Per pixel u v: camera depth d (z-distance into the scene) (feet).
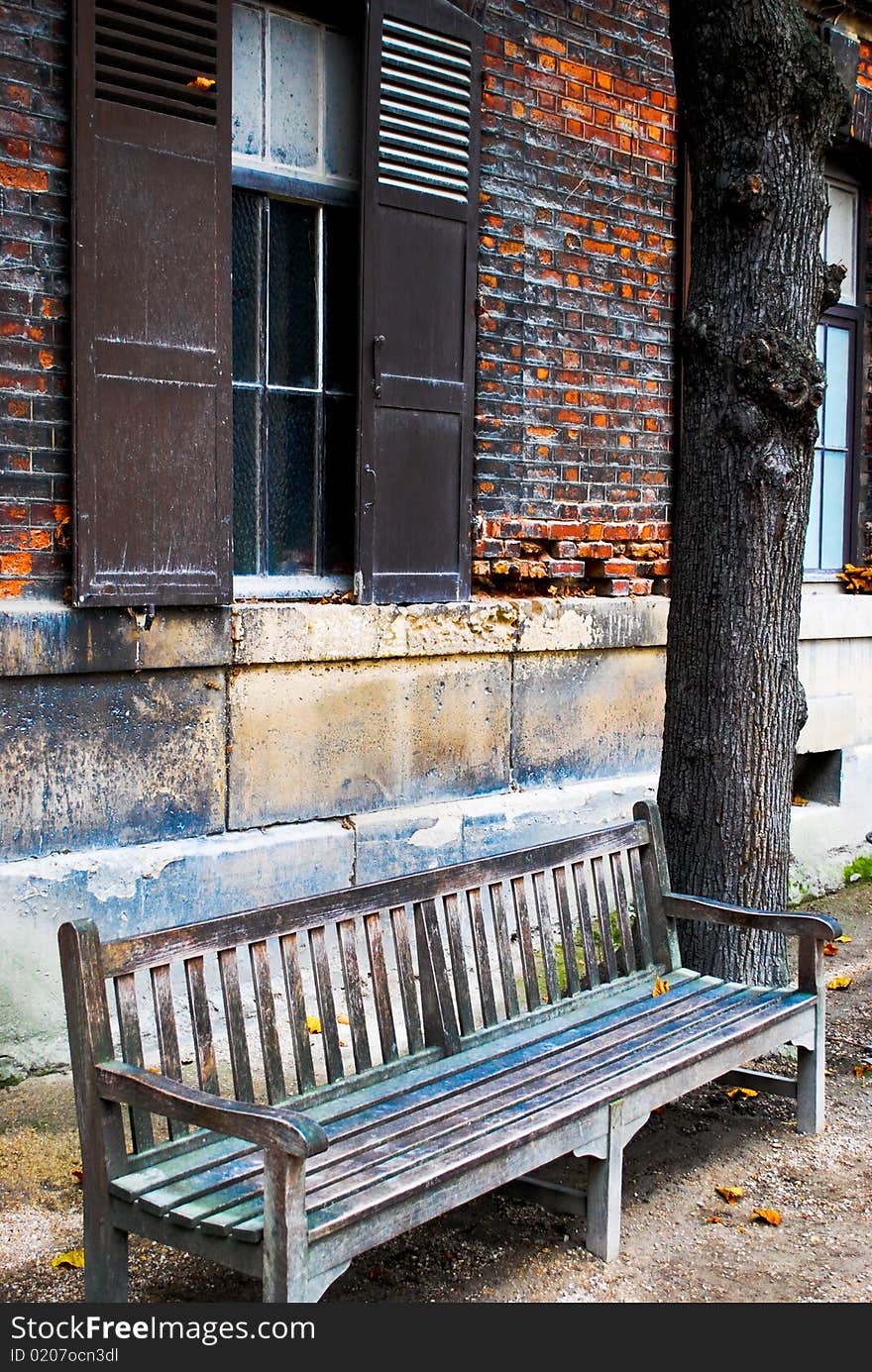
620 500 21.53
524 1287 11.11
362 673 17.78
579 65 20.24
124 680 15.28
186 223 15.20
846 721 25.86
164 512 15.23
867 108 26.55
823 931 14.32
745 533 15.58
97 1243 9.57
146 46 14.75
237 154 16.74
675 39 15.52
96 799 15.14
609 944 14.64
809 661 25.08
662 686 22.34
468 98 18.47
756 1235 12.25
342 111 17.80
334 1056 11.27
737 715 15.75
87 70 14.25
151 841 15.69
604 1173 11.56
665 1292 11.13
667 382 22.15
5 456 14.24
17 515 14.39
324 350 17.93
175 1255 11.46
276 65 17.04
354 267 18.07
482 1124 10.65
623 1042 12.81
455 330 18.69
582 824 20.65
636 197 21.34
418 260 18.10
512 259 19.53
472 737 19.35
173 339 15.19
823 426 27.35
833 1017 18.39
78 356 14.37
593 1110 11.27
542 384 20.13
